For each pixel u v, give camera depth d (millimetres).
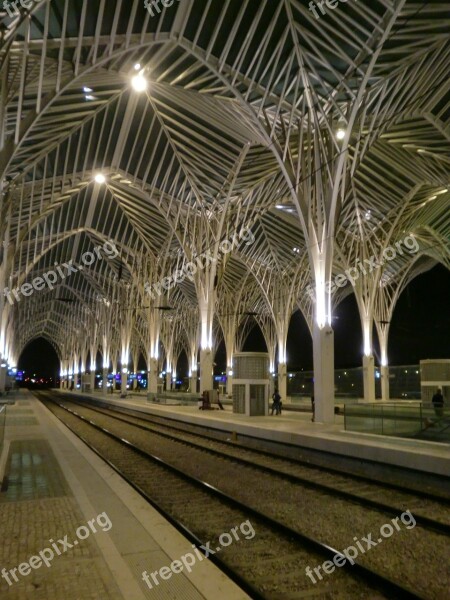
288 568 6160
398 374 42656
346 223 35938
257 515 8289
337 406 31438
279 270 45531
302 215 22172
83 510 8219
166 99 23859
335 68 19531
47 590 5098
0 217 17625
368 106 20375
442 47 18203
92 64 16672
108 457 15148
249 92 19766
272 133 21625
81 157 28953
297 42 18141
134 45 17109
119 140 27438
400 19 16422
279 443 17484
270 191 32438
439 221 36906
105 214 40312
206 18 17141
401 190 30797
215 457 15219
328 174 21562
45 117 22219
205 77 20203
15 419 27141
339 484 11312
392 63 18609
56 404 47844
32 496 9258
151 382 44688
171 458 15148
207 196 32125
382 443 13695
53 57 17500
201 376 32938
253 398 25016
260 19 17375
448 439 12414
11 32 14609
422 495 9961
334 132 20875
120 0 15133
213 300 33062
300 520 8320
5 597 4949
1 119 15086
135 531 7070
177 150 28641
